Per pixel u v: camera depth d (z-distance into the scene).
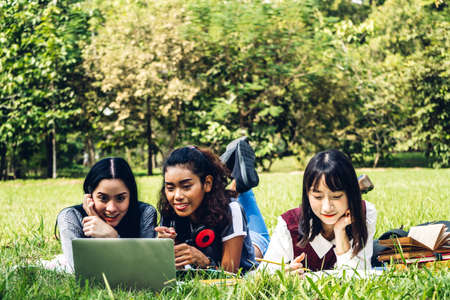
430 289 2.67
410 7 23.64
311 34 22.17
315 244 3.58
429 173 16.42
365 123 24.02
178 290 2.88
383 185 11.84
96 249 2.93
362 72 22.66
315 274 3.13
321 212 3.24
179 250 3.29
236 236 3.47
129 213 3.56
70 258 3.51
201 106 23.77
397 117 23.03
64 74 21.20
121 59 20.83
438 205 7.43
